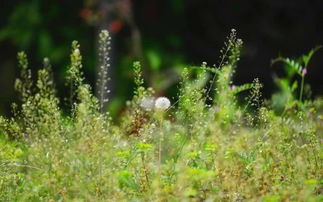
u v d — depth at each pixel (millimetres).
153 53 28141
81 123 8797
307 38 31094
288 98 11922
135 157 9211
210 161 9133
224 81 10039
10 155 9555
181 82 9859
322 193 8883
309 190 8078
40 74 10211
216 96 10508
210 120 9734
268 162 9070
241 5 31641
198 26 32031
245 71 30625
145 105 9852
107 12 27406
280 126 9969
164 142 9844
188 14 31875
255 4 31547
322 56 30031
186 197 8039
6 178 9109
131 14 28625
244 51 30922
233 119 10133
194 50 31812
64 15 30281
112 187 8312
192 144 9367
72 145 9016
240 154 9328
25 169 10016
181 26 31703
